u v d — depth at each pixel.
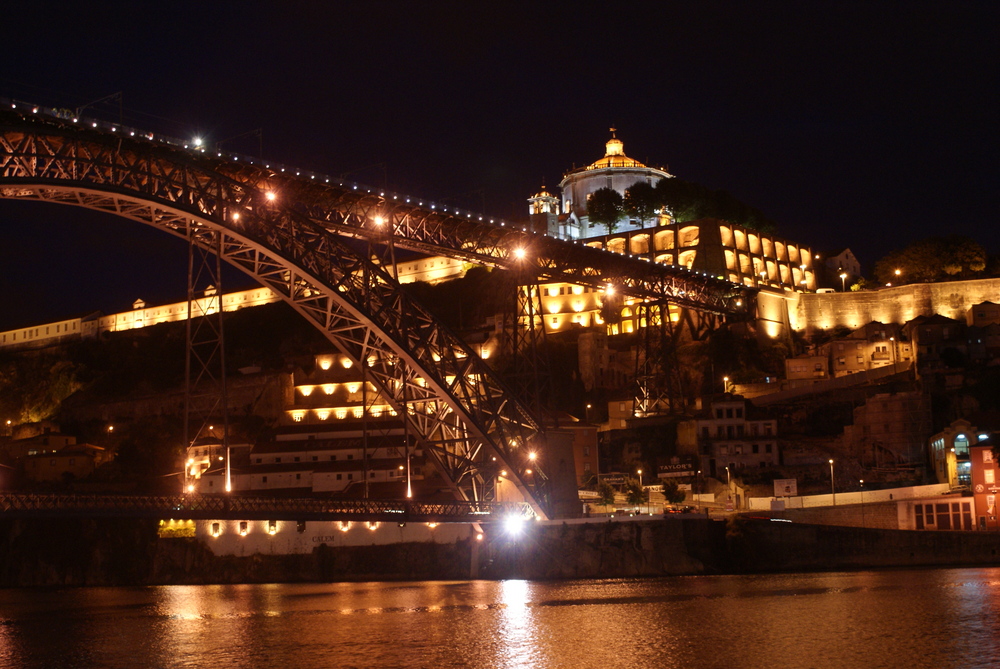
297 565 112.25
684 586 89.19
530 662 54.78
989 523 105.81
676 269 156.88
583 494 135.75
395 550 110.12
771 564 104.94
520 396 115.88
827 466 134.12
